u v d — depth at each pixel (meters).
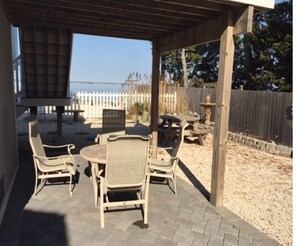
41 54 6.36
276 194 4.55
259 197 4.39
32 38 5.98
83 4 3.99
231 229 3.22
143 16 4.50
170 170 4.18
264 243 2.96
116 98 13.29
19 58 7.02
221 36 3.71
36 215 3.36
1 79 3.77
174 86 12.77
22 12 4.55
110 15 4.68
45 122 11.33
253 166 6.21
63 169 4.00
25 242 2.79
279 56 14.10
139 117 12.39
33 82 7.07
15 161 4.92
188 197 4.11
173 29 5.32
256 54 15.98
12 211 3.45
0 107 3.58
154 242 2.88
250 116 8.70
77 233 2.99
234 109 9.42
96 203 3.67
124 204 3.23
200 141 8.13
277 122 7.70
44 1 3.94
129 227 3.16
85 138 8.20
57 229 3.06
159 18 4.54
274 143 7.69
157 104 6.28
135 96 13.12
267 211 3.88
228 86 3.67
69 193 4.05
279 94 7.63
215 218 3.47
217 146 3.77
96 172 3.67
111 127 6.23
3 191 3.52
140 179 3.30
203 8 3.53
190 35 4.78
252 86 16.30
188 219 3.42
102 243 2.82
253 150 7.90
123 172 3.19
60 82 7.28
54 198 3.87
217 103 3.77
